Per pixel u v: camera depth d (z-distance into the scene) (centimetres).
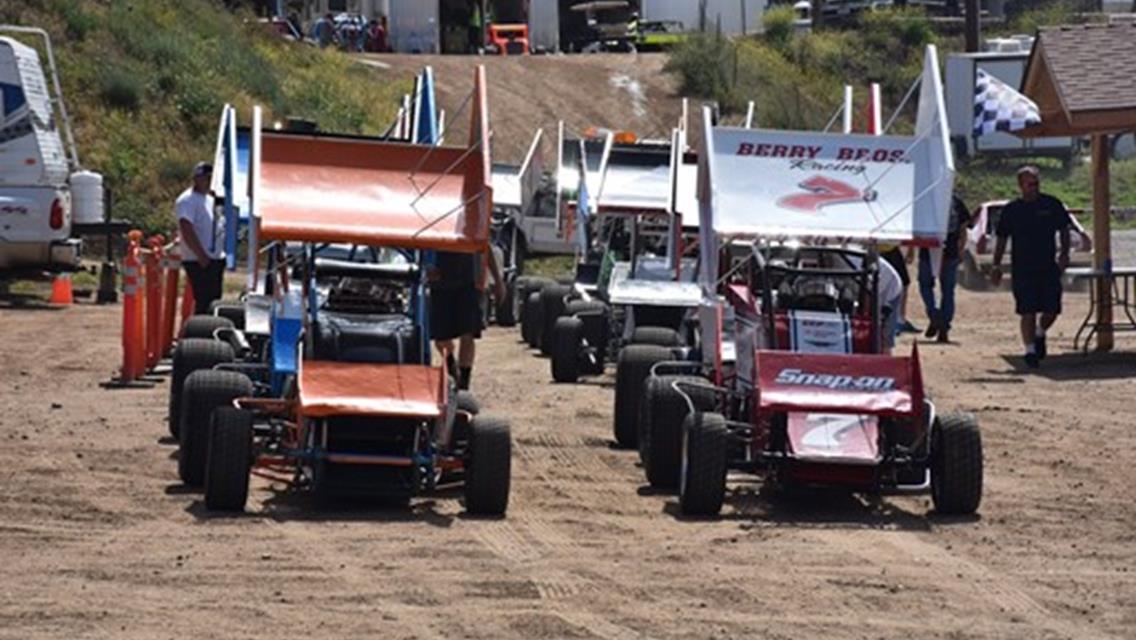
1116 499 3416
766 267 3484
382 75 13350
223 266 5028
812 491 3488
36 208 7044
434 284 3997
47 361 5369
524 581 2662
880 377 3294
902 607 2539
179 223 4991
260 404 3284
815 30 15975
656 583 2666
